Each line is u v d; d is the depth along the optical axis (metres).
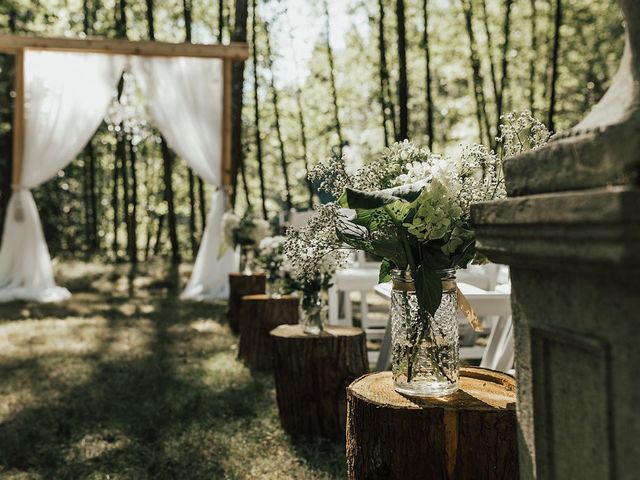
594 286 0.97
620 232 0.81
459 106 15.95
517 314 1.25
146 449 3.07
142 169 20.17
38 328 6.38
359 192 1.61
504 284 4.48
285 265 3.41
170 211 13.45
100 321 6.82
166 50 8.77
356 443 1.90
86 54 8.91
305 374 3.20
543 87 15.70
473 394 1.93
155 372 4.58
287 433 3.27
